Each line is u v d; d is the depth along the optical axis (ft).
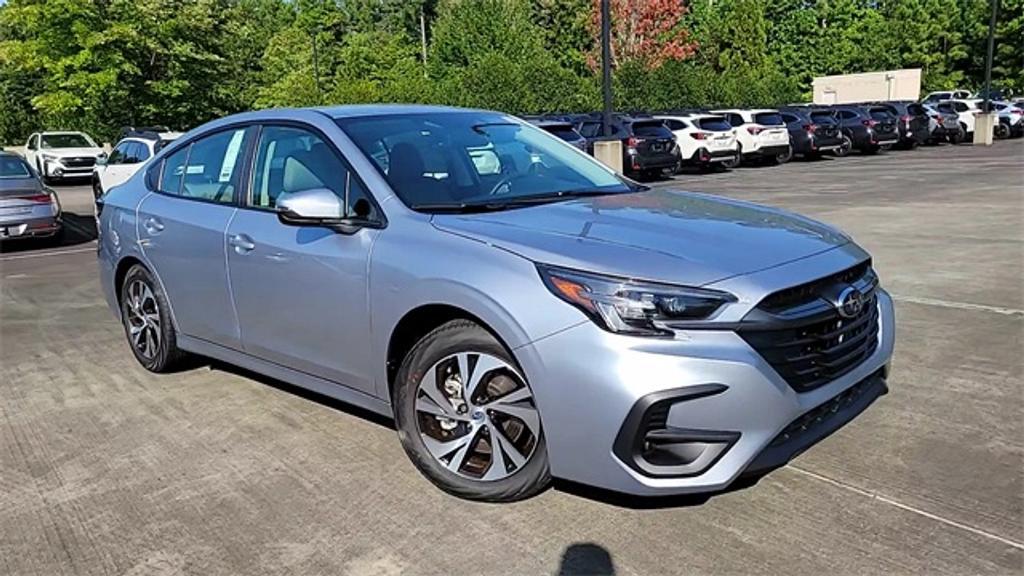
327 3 190.39
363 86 117.91
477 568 9.09
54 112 100.53
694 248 9.79
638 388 8.73
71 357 18.04
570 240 9.95
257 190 13.64
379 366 11.34
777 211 12.36
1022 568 8.70
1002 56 163.84
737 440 8.95
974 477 10.77
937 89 168.25
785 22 183.21
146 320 16.39
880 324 11.29
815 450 11.71
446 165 12.59
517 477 10.05
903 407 13.26
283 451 12.39
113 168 50.75
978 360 15.57
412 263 10.59
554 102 110.01
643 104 115.44
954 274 23.45
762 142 75.15
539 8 172.04
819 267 9.84
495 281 9.70
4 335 20.18
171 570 9.29
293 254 12.27
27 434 13.48
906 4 177.47
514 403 9.91
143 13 103.55
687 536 9.53
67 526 10.37
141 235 15.81
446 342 10.39
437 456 10.77
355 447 12.44
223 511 10.61
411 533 9.88
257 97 150.41
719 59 159.22
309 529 10.07
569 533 9.71
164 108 108.99
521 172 13.21
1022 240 28.66
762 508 10.11
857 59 176.45
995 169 58.39
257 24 201.36
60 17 95.91
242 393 15.08
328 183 12.40
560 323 9.16
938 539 9.30
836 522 9.73
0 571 9.37
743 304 9.00
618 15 140.36
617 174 14.44
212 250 13.93
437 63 160.86
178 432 13.33
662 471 8.96
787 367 9.21
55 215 36.27
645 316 8.89
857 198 43.88
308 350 12.50
